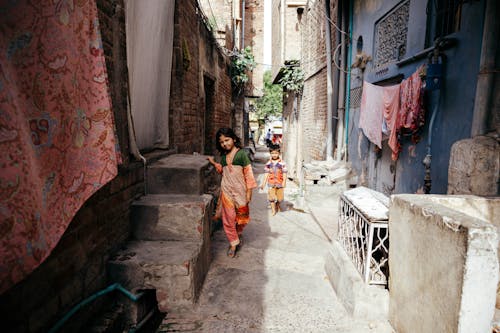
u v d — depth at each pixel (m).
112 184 3.04
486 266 1.74
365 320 2.77
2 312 1.74
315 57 11.07
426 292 2.11
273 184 6.66
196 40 6.90
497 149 2.96
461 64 3.61
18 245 1.42
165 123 5.07
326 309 3.02
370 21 6.73
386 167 5.85
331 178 7.88
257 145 38.00
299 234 5.34
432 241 2.05
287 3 12.62
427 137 4.35
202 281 3.46
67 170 1.74
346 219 3.52
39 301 2.01
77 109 1.81
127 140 3.30
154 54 4.42
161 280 2.95
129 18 3.61
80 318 2.44
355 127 7.71
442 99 3.97
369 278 2.83
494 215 2.72
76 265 2.41
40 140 1.57
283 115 20.73
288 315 2.94
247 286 3.47
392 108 4.74
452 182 3.36
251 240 4.97
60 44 1.69
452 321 1.83
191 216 3.45
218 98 10.02
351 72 8.04
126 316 2.84
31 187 1.49
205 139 9.36
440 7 4.10
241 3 17.33
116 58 3.10
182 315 2.94
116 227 3.14
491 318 1.77
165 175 3.90
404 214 2.41
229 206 4.20
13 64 1.45
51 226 1.62
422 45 4.53
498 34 3.07
